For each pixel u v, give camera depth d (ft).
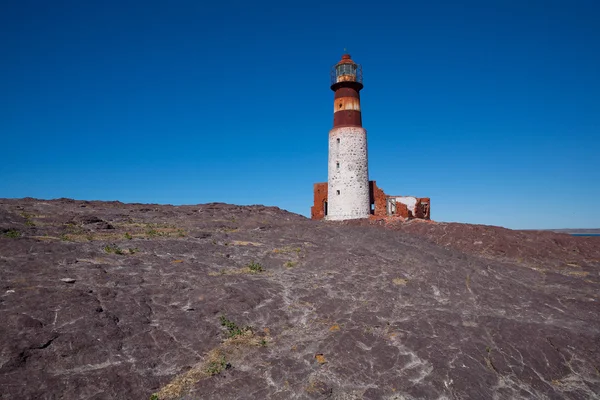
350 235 95.86
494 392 42.63
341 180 144.87
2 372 35.22
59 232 75.97
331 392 39.32
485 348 49.01
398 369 43.65
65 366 38.06
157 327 46.29
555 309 64.03
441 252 86.53
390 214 151.53
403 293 62.95
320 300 57.67
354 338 47.60
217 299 53.93
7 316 42.16
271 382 39.63
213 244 80.33
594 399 43.96
